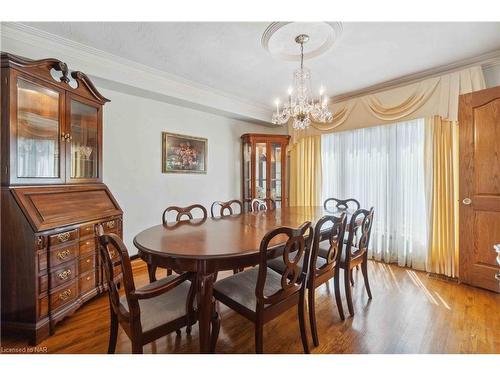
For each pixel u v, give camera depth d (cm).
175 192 353
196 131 376
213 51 237
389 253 315
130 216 306
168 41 220
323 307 204
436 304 207
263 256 121
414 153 297
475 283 240
